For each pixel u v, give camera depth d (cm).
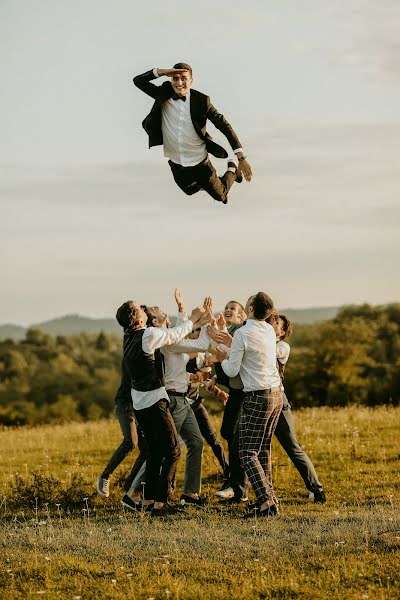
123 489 1138
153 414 930
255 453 932
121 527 909
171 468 945
